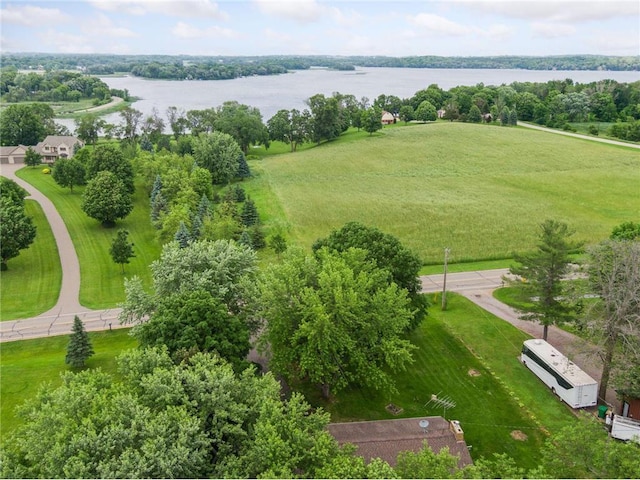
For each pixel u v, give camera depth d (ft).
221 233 241.35
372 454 104.01
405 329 159.63
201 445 86.38
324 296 126.82
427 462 81.82
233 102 621.72
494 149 480.64
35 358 160.66
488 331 172.14
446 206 317.22
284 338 128.88
